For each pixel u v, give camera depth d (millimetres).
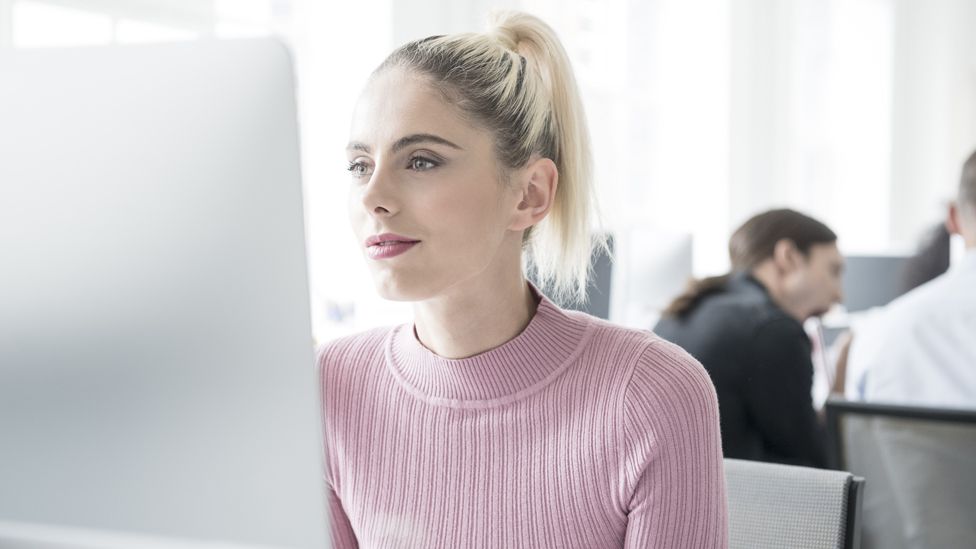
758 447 2115
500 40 1007
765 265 2338
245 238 528
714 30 5086
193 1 2713
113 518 562
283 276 525
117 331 552
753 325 2088
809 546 1095
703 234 5113
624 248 3389
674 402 964
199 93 528
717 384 2092
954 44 6398
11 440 576
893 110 6414
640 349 997
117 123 541
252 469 541
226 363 538
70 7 2363
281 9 3062
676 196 5105
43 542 578
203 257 534
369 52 3215
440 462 1021
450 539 1022
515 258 994
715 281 2225
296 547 542
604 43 4598
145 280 544
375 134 877
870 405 1419
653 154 4988
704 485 971
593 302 2826
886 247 6242
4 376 573
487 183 901
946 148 6426
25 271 563
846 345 2967
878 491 1426
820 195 6016
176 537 555
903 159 6477
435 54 908
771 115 5418
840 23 6086
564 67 1029
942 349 2184
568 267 1082
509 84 926
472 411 1006
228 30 2855
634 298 3393
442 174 871
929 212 6438
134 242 542
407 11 3256
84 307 556
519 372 994
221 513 546
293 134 521
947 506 1380
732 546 1131
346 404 1069
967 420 1356
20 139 554
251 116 523
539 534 1000
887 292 4328
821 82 5977
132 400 553
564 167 1042
